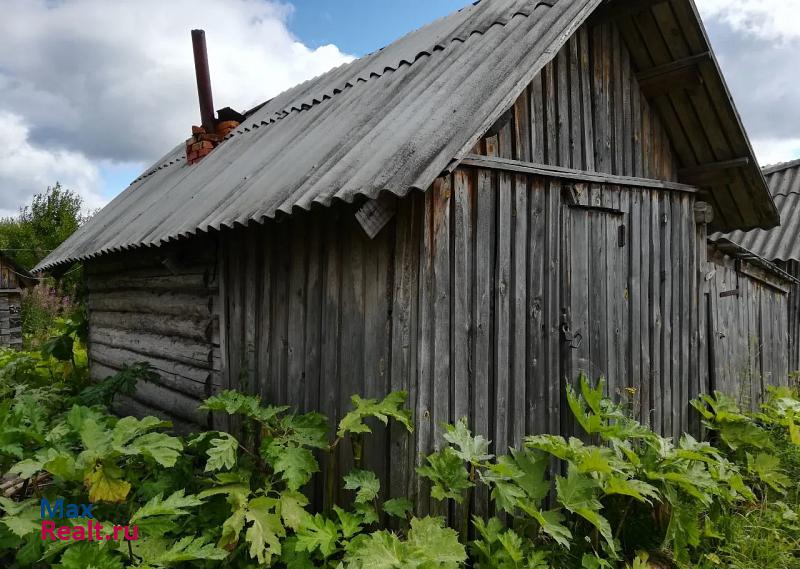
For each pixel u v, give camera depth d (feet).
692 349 16.12
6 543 8.60
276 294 12.44
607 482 10.57
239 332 13.57
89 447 9.26
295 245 11.97
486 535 9.50
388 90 12.69
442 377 10.05
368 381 10.39
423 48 13.89
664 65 14.21
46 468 8.86
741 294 19.49
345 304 10.86
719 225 18.19
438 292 9.97
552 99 12.51
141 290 19.17
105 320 22.48
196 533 9.84
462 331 10.41
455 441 9.49
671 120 15.48
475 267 10.66
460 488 9.51
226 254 14.08
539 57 10.07
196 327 15.25
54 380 23.72
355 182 8.95
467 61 11.40
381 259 10.23
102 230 20.66
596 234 13.35
